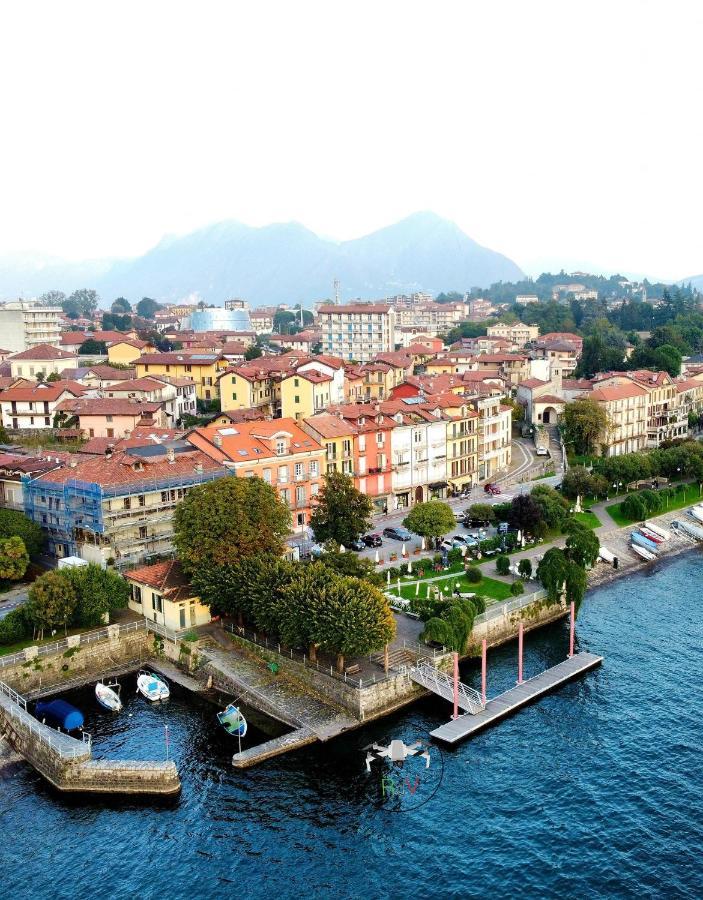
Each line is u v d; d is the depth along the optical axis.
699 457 180.75
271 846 69.94
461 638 96.75
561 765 80.75
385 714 89.31
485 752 82.94
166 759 81.25
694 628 112.75
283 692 91.62
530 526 133.88
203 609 104.94
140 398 191.25
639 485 179.38
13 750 84.56
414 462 156.62
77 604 100.00
